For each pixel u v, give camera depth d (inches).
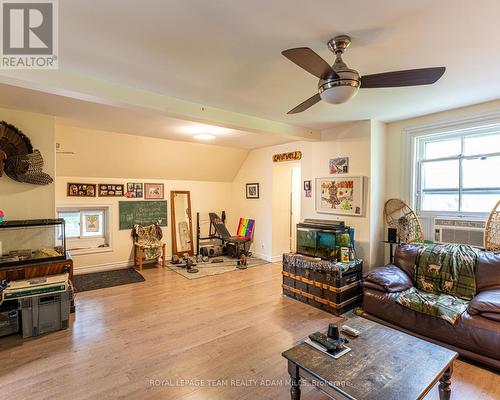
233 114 130.3
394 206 149.5
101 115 133.6
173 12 58.5
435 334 97.9
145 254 203.9
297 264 145.8
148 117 137.6
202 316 126.3
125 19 61.1
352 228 149.3
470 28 65.0
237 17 60.6
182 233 240.7
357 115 137.6
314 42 71.1
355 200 150.6
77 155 179.9
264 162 231.9
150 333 110.7
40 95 107.3
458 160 131.2
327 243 144.3
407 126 145.6
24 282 111.0
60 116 135.1
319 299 134.9
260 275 190.7
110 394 77.0
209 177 252.2
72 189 190.5
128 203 214.1
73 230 199.5
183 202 243.1
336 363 65.1
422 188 143.5
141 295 152.3
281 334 110.2
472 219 125.0
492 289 101.4
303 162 194.9
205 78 93.2
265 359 93.6
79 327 115.3
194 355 95.7
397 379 59.7
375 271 122.0
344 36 68.1
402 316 106.8
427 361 66.2
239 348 100.1
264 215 233.5
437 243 135.3
